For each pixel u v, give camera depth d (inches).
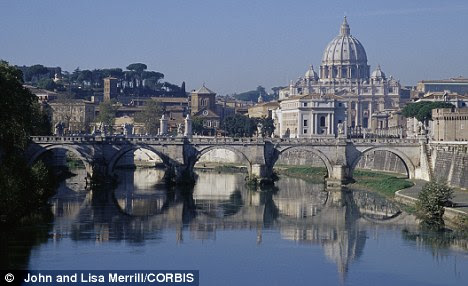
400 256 6171.3
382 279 5526.6
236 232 7219.5
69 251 6161.4
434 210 7864.2
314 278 5546.3
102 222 7524.6
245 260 6053.2
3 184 6865.2
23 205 7317.9
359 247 6505.9
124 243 6569.9
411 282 5452.8
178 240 6761.8
